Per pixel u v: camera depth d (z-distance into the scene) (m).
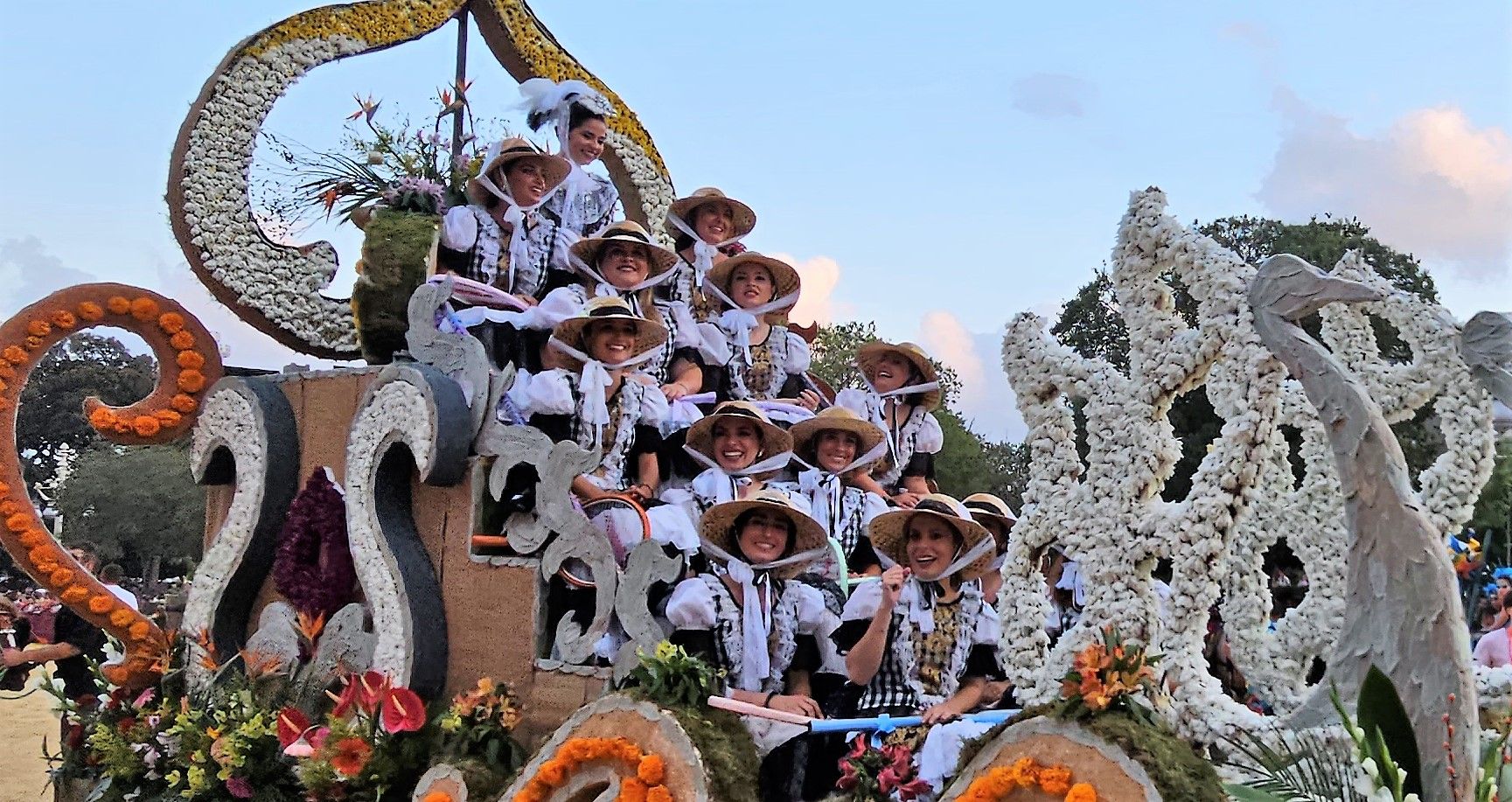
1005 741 5.20
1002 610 6.25
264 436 8.73
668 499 8.22
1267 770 5.36
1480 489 6.05
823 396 10.12
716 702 6.18
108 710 8.88
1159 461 5.94
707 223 10.08
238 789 7.75
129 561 40.72
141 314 9.42
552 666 6.97
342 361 10.27
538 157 9.22
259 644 8.49
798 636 7.14
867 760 6.38
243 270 9.76
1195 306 15.11
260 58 9.83
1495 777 5.15
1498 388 5.62
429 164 9.99
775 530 6.98
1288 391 6.96
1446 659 5.11
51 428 45.81
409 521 7.79
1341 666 5.44
